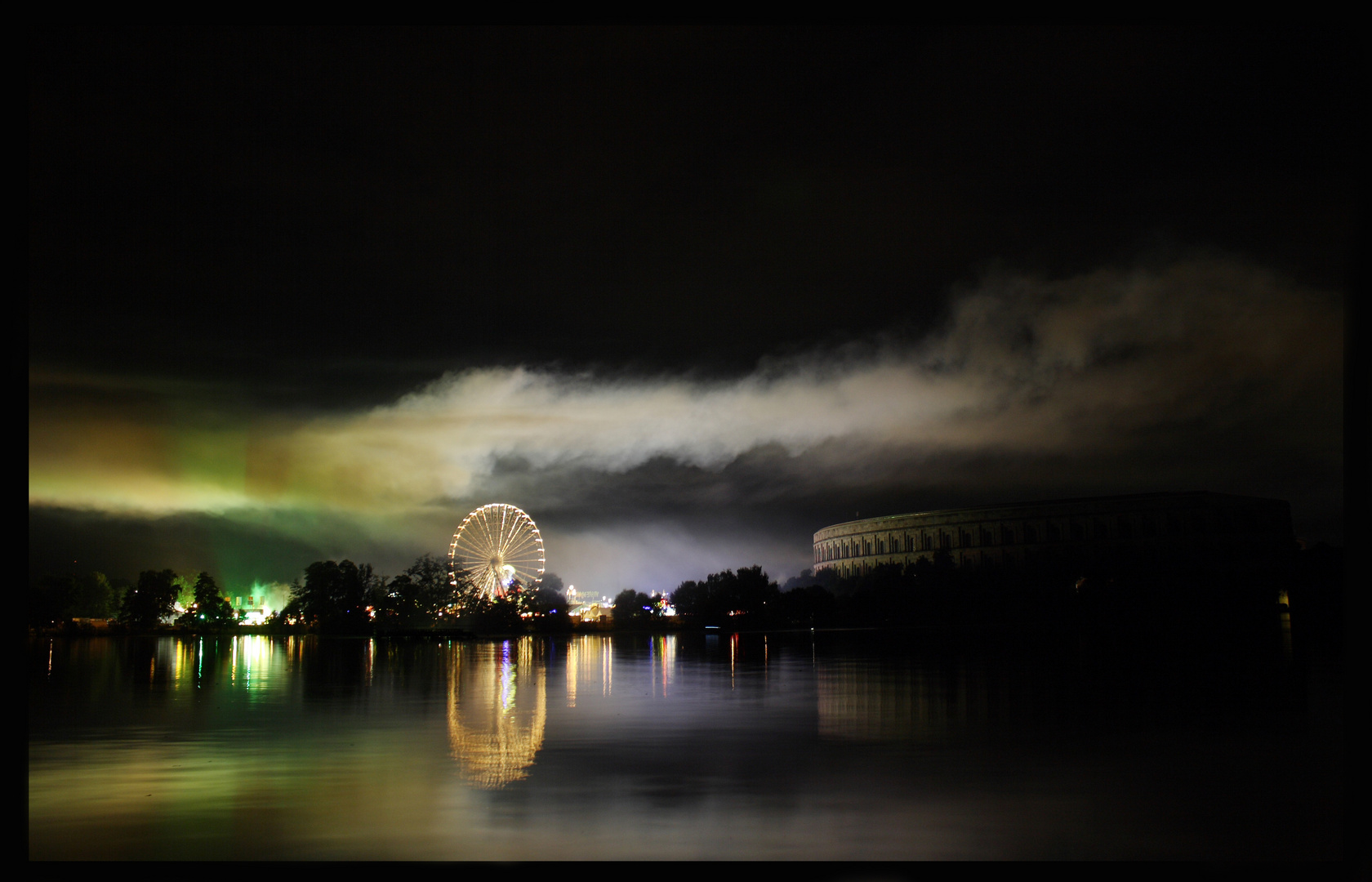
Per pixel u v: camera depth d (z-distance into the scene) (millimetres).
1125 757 30172
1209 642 99688
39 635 181000
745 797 24891
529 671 77812
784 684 59875
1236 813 23094
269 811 23688
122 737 36000
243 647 153500
